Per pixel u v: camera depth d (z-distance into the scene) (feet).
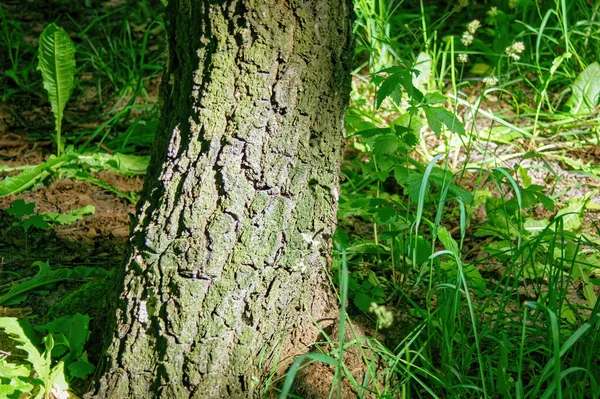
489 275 10.70
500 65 15.69
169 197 7.72
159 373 7.82
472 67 16.87
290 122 7.72
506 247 10.98
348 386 8.38
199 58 7.52
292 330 8.46
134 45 17.63
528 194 10.64
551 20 17.10
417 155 13.78
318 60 7.75
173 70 7.91
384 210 9.60
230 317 7.87
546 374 7.91
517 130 13.67
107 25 18.25
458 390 8.33
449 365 8.31
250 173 7.68
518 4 16.75
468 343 9.12
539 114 14.73
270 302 8.07
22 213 11.28
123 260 8.07
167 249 7.72
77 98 15.79
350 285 9.77
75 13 18.89
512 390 8.34
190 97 7.63
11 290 10.04
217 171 7.64
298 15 7.52
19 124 14.79
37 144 14.15
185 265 7.68
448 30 18.02
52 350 8.48
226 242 7.72
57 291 10.18
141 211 7.93
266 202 7.79
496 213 11.07
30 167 12.39
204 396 7.93
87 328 8.57
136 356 7.82
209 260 7.69
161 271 7.73
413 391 8.55
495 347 8.70
